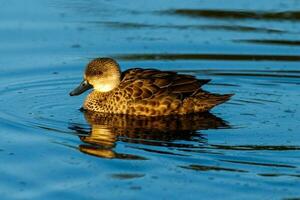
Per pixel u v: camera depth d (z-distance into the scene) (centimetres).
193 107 1608
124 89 1617
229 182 1259
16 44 2019
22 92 1745
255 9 2294
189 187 1245
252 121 1558
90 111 1639
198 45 2031
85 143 1443
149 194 1223
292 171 1302
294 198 1204
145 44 2034
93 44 2030
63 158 1372
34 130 1509
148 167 1324
